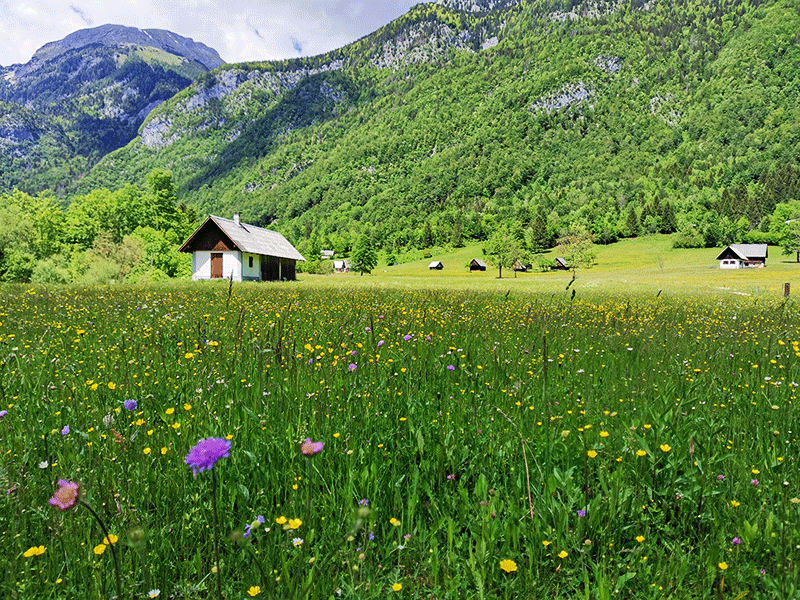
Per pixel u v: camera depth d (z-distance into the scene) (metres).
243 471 2.95
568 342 7.41
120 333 7.23
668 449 2.85
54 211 60.78
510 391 4.34
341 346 5.82
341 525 2.50
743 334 9.07
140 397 3.95
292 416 3.71
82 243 60.06
